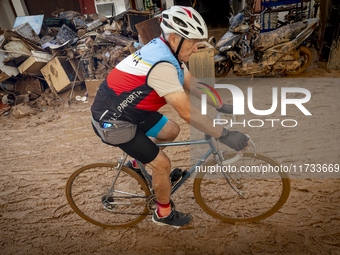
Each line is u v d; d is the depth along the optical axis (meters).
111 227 2.16
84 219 2.24
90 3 10.56
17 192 2.71
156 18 5.18
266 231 1.97
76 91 5.51
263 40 4.51
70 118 4.44
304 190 2.30
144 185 1.92
